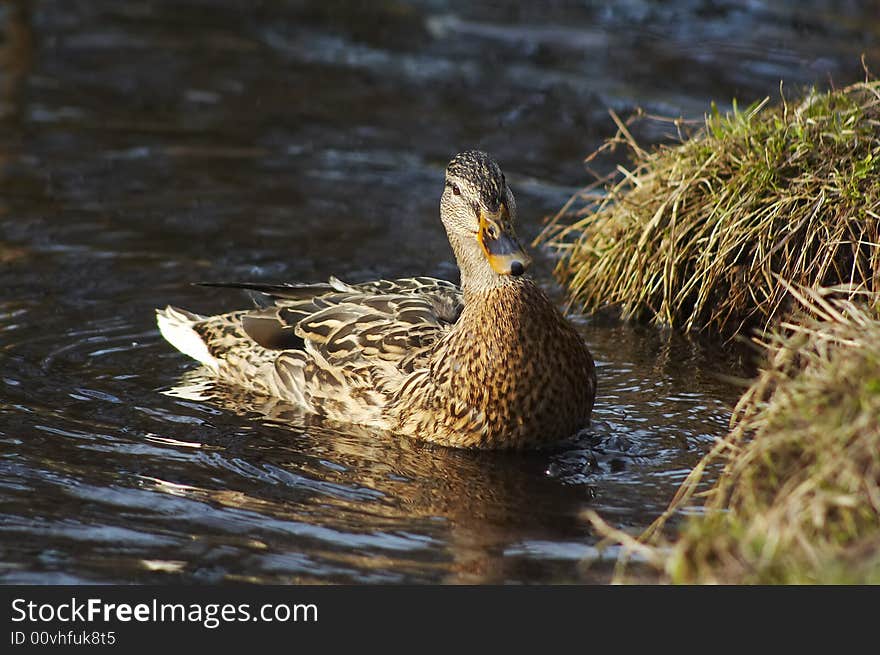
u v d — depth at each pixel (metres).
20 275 15.27
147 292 15.10
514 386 11.34
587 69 22.80
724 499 9.87
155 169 18.75
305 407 12.70
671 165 14.65
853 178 13.15
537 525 10.05
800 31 23.83
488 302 11.41
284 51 24.05
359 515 10.23
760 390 9.98
